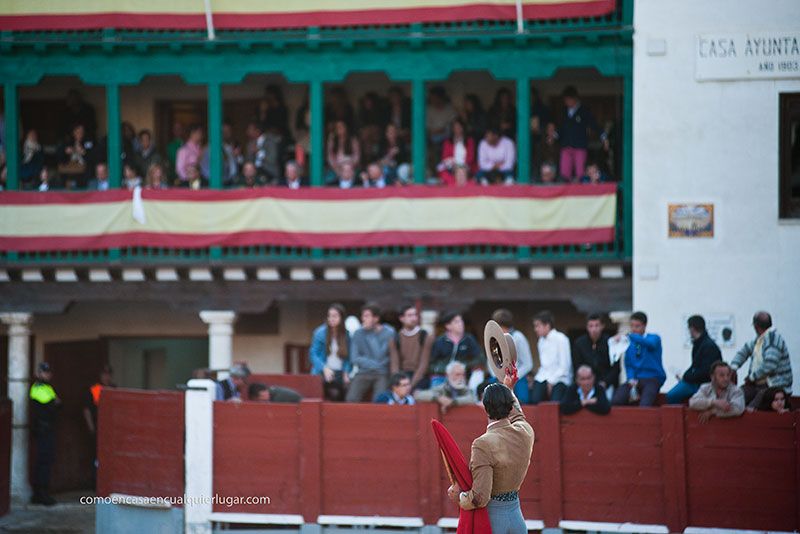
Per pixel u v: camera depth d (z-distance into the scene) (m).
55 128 41.88
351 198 35.72
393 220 35.56
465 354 30.50
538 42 34.91
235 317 36.97
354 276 36.03
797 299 33.12
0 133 39.97
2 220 36.88
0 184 38.94
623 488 26.41
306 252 36.19
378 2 35.38
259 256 36.41
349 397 31.34
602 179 37.59
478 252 35.53
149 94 41.66
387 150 38.94
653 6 33.78
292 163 37.38
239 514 28.42
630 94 34.50
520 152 35.22
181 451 28.92
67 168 41.53
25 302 37.47
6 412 34.78
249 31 36.16
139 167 39.19
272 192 36.00
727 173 33.44
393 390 29.12
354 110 40.66
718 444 25.92
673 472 26.11
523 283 35.59
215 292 36.88
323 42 35.69
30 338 41.47
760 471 25.69
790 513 25.52
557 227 34.84
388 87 40.47
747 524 25.73
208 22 35.84
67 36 36.56
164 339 43.84
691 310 33.53
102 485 30.50
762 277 33.28
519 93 35.16
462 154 37.72
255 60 36.19
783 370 27.31
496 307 40.69
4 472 34.66
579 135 36.59
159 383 44.59
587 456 26.61
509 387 20.06
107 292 37.25
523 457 19.72
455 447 19.75
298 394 30.34
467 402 27.25
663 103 33.72
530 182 37.22
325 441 28.02
